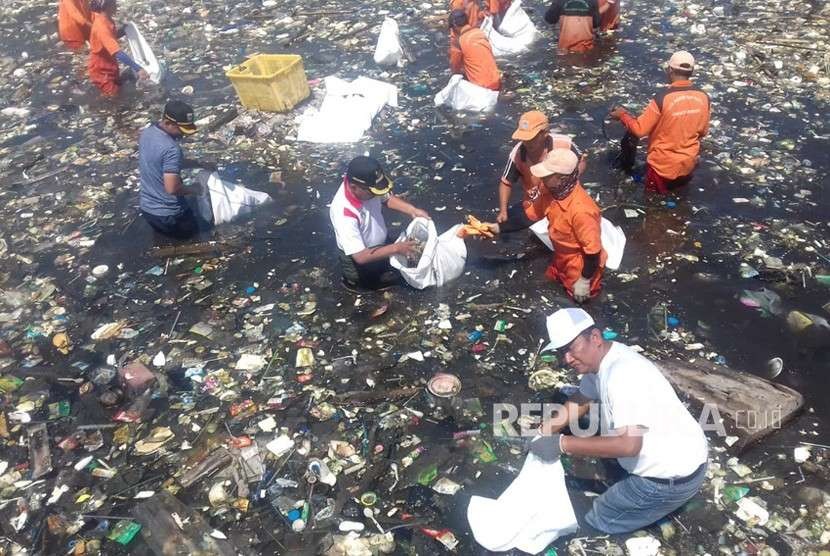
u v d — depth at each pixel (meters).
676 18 11.06
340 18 12.48
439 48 10.91
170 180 6.48
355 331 5.75
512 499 4.00
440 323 5.73
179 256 6.82
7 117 9.97
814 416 4.73
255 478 4.57
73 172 8.41
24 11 14.41
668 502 3.71
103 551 4.18
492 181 7.57
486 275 6.21
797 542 3.96
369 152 8.30
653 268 6.14
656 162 6.89
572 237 5.45
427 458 4.64
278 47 11.52
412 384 5.22
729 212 6.75
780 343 5.30
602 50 10.31
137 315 6.11
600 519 4.02
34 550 4.23
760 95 8.67
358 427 4.90
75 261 6.88
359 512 4.32
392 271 6.11
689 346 5.33
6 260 6.95
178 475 4.63
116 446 4.89
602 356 3.62
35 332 5.99
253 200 7.36
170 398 5.23
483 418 4.89
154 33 12.55
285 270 6.52
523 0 12.66
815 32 10.10
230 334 5.80
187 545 4.14
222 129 8.92
